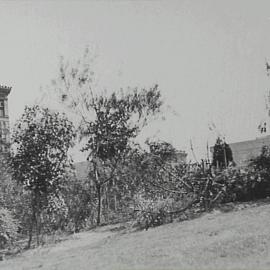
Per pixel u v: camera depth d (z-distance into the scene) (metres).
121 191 18.03
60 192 15.43
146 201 15.10
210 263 7.65
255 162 16.75
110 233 14.16
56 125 14.62
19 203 14.95
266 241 8.72
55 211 15.09
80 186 17.61
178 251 8.96
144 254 9.20
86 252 10.88
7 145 14.86
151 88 19.30
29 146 14.18
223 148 17.66
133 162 17.94
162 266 7.85
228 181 16.23
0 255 12.09
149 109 19.16
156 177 16.56
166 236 11.27
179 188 16.05
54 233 15.53
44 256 11.32
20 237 14.78
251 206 14.61
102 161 18.89
